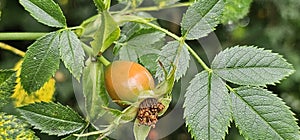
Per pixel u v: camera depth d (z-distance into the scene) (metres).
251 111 0.21
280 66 0.21
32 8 0.21
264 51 0.21
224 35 0.59
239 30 0.60
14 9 0.52
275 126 0.20
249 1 0.29
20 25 0.53
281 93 0.67
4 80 0.22
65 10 0.56
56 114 0.21
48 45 0.21
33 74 0.21
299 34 0.66
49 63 0.21
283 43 0.67
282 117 0.20
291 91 0.66
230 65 0.21
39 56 0.21
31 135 0.22
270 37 0.65
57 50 0.21
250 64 0.21
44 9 0.21
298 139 0.20
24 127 0.22
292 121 0.20
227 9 0.29
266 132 0.20
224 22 0.29
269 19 0.66
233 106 0.21
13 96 0.23
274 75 0.21
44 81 0.21
